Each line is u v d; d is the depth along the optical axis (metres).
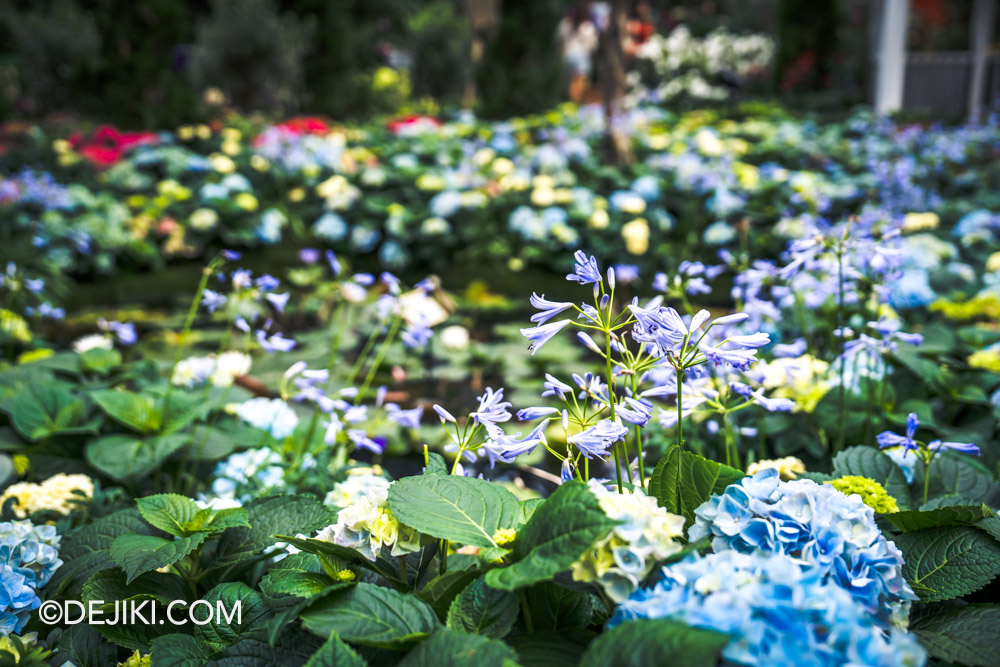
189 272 6.22
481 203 6.11
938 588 1.22
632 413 1.19
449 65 17.92
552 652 1.07
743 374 2.02
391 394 3.70
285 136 7.61
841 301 1.92
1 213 5.59
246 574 1.60
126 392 2.47
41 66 12.38
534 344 1.23
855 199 6.55
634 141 8.16
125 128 10.33
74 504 2.04
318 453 2.24
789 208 6.03
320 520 1.43
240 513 1.39
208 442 2.55
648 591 1.00
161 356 4.45
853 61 12.84
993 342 2.79
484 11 17.27
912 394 2.44
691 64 17.80
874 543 1.11
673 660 0.81
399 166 6.92
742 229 3.02
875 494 1.44
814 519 1.10
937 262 3.70
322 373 2.04
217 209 6.37
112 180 7.03
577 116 9.52
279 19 14.70
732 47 18.22
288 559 1.33
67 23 12.48
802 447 2.32
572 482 1.07
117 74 10.25
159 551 1.32
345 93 12.81
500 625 1.07
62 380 3.12
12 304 4.34
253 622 1.23
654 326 1.17
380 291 5.58
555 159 6.87
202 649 1.21
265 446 2.57
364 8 19.28
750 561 0.98
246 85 13.70
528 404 3.72
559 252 6.15
